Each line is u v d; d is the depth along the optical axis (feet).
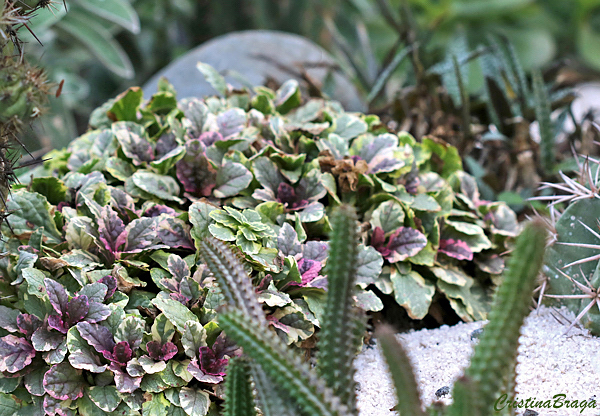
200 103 7.26
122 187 6.93
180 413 6.23
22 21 5.93
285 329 6.41
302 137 7.27
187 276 6.46
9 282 6.44
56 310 6.25
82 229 6.52
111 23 14.03
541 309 6.89
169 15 18.78
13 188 6.78
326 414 5.46
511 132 9.68
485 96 10.18
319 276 6.61
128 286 6.43
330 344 5.63
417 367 6.57
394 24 11.35
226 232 6.49
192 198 6.82
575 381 6.31
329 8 18.80
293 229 6.68
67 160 7.39
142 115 7.53
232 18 18.30
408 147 7.22
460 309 6.97
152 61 19.29
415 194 7.15
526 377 6.36
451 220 7.36
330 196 6.97
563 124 9.75
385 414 6.30
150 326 6.42
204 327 6.33
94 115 7.86
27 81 5.97
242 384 5.70
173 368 6.26
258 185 6.95
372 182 6.95
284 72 11.13
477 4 18.62
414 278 6.89
